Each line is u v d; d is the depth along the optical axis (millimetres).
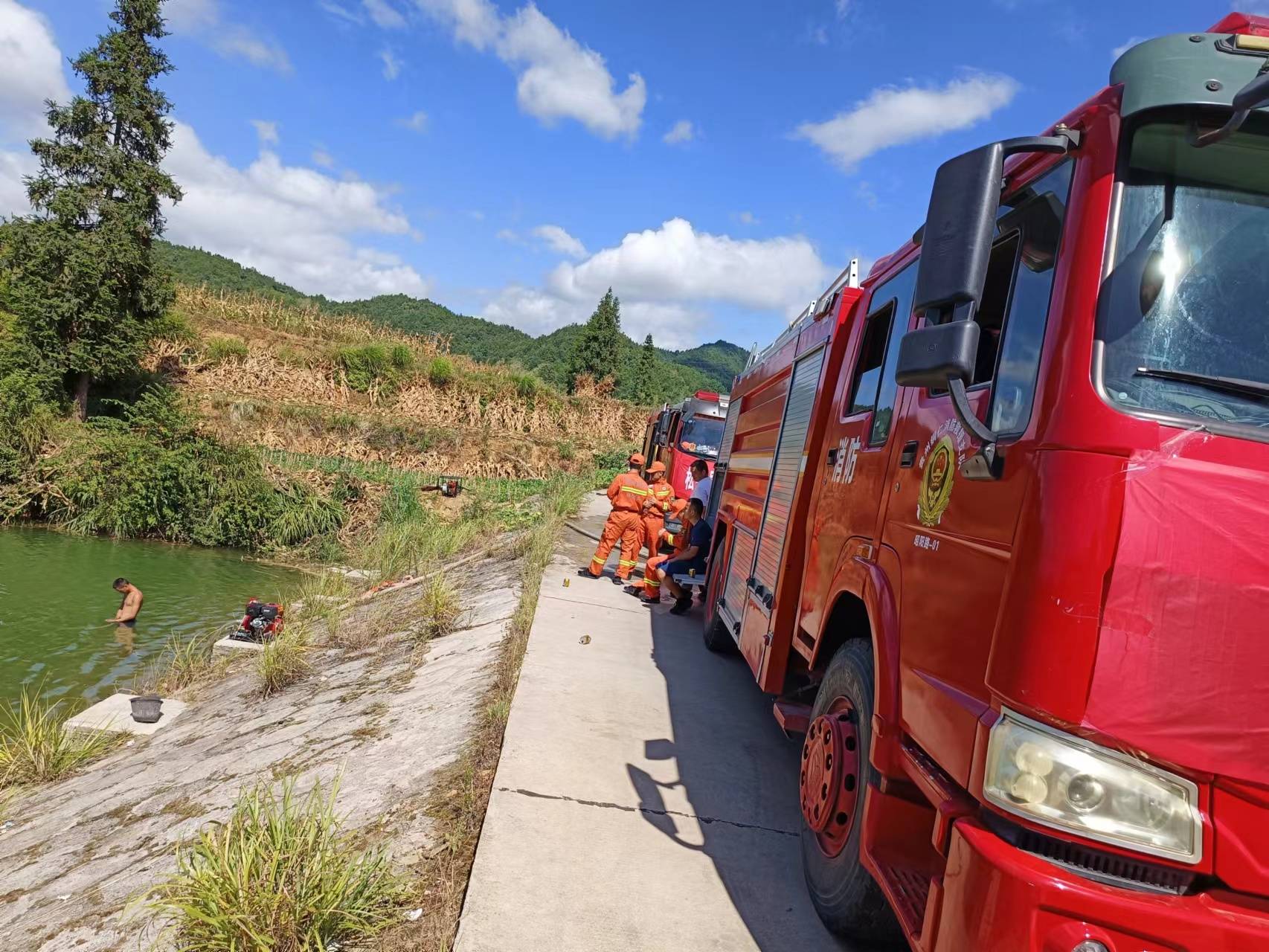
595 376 75875
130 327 28734
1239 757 2004
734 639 6473
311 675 8711
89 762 7645
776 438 6242
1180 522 2066
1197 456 2107
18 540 20484
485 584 11602
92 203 28141
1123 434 2119
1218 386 2207
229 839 3580
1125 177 2357
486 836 4059
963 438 2803
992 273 3051
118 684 10492
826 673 3953
